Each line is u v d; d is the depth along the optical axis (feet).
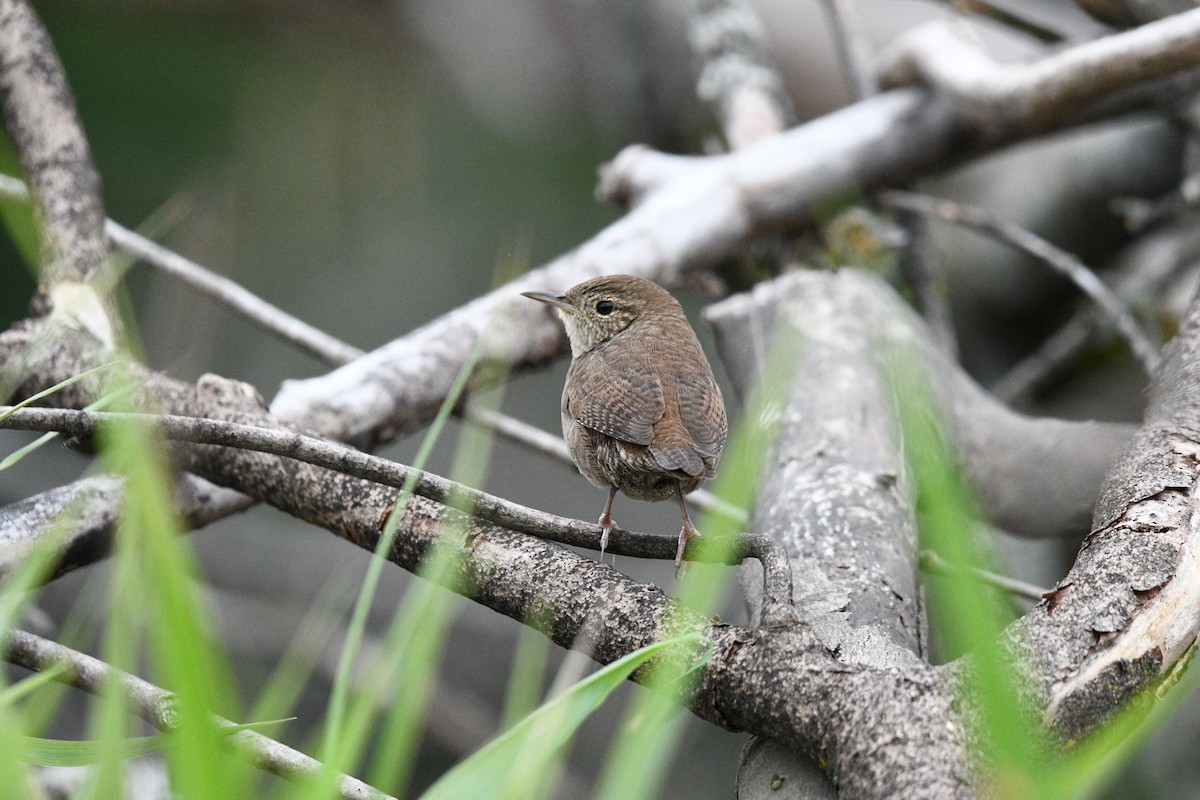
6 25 32.86
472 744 49.37
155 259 34.83
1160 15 37.91
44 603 44.47
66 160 31.12
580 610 19.52
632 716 18.38
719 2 51.96
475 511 20.10
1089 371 51.85
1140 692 17.20
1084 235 54.24
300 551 54.80
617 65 62.03
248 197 64.23
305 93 67.97
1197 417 22.09
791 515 23.97
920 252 47.50
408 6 70.28
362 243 66.03
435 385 32.22
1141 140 52.54
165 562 12.26
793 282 34.27
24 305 57.98
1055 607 17.94
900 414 16.81
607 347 27.07
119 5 65.16
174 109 64.28
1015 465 31.24
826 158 42.93
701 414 25.25
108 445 18.65
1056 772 15.97
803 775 17.61
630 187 45.34
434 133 69.77
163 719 17.56
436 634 15.39
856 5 61.46
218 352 61.57
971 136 43.93
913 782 15.62
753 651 17.87
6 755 13.64
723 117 51.03
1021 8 50.88
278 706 17.42
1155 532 18.92
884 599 21.17
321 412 30.53
